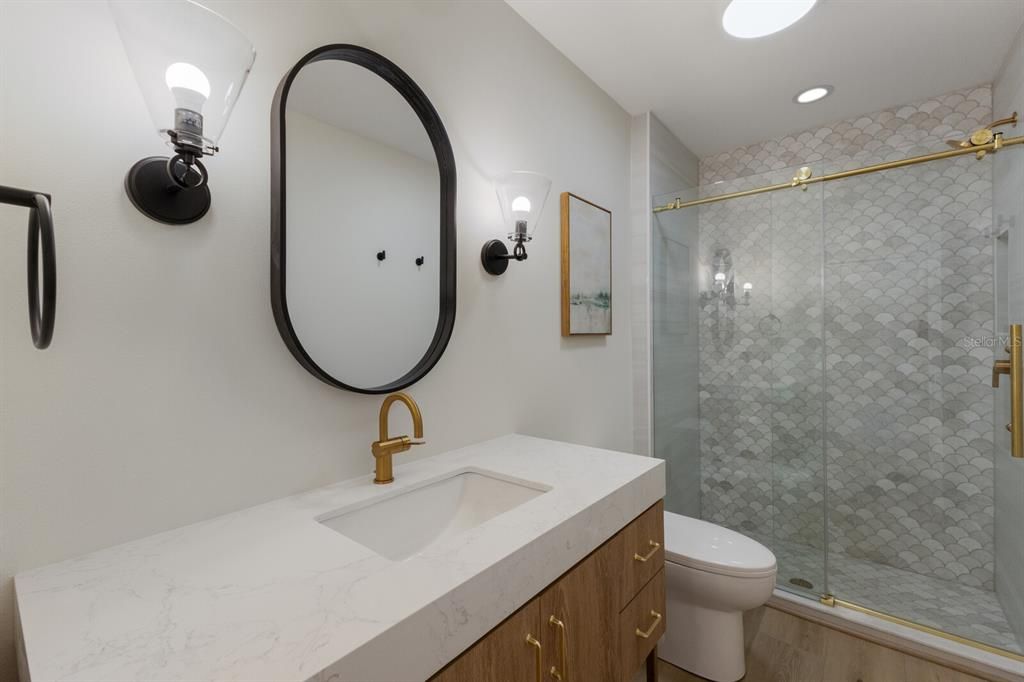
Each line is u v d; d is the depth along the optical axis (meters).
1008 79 1.87
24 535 0.69
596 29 1.74
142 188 0.79
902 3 1.60
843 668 1.65
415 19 1.29
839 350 2.35
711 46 1.84
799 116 2.45
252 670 0.49
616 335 2.26
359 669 0.53
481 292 1.49
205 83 0.73
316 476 1.06
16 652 0.68
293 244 1.00
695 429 2.66
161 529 0.83
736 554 1.56
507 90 1.61
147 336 0.81
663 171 2.54
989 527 2.02
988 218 1.96
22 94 0.69
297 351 0.98
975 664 1.61
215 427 0.90
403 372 1.23
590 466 1.25
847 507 2.36
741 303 2.48
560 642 0.88
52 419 0.72
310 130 1.03
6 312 0.68
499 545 0.79
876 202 2.22
